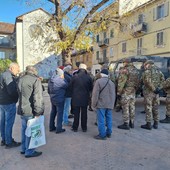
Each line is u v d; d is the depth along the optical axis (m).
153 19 26.41
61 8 14.43
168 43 24.42
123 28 17.28
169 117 7.30
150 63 6.39
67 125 6.93
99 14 14.64
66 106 6.86
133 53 29.97
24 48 34.72
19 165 4.16
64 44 14.34
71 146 5.11
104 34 37.25
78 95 6.09
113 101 5.63
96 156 4.56
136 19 28.09
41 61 35.25
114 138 5.68
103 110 5.58
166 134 6.05
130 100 6.52
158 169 4.02
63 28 14.61
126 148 5.00
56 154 4.66
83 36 14.60
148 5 26.81
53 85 5.96
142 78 6.46
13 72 4.90
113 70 9.78
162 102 11.62
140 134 6.04
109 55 36.28
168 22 24.33
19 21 34.28
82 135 5.93
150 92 6.38
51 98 6.07
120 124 7.06
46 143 5.30
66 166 4.12
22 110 4.38
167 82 7.00
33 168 4.04
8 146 5.02
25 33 34.47
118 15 15.34
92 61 42.06
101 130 5.59
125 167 4.08
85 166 4.12
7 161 4.34
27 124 4.38
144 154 4.68
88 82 6.18
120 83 6.36
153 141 5.49
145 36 27.80
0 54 43.69
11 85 4.77
